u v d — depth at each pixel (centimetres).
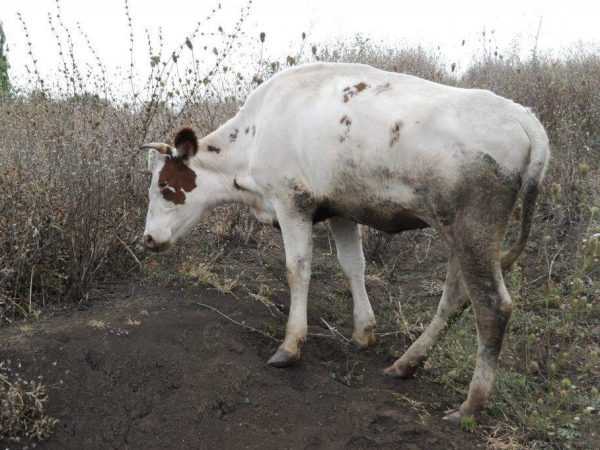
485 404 350
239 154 431
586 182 571
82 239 454
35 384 346
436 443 332
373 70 384
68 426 334
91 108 567
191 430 339
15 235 427
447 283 381
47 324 403
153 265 498
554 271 521
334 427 342
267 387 366
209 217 589
